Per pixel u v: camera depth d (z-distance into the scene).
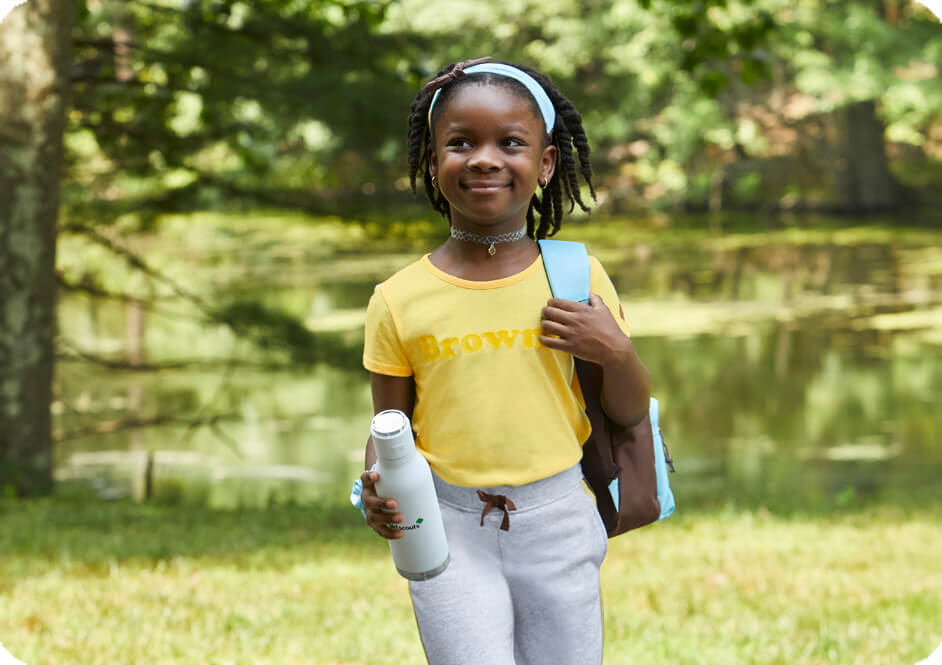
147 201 12.97
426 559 2.70
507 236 2.80
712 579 6.08
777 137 40.91
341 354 12.83
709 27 12.31
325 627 5.04
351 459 14.20
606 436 2.92
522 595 2.80
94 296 13.19
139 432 16.00
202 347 22.02
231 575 6.18
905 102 35.38
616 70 33.56
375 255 35.31
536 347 2.77
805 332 22.22
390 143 12.16
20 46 9.83
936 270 29.12
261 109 12.36
